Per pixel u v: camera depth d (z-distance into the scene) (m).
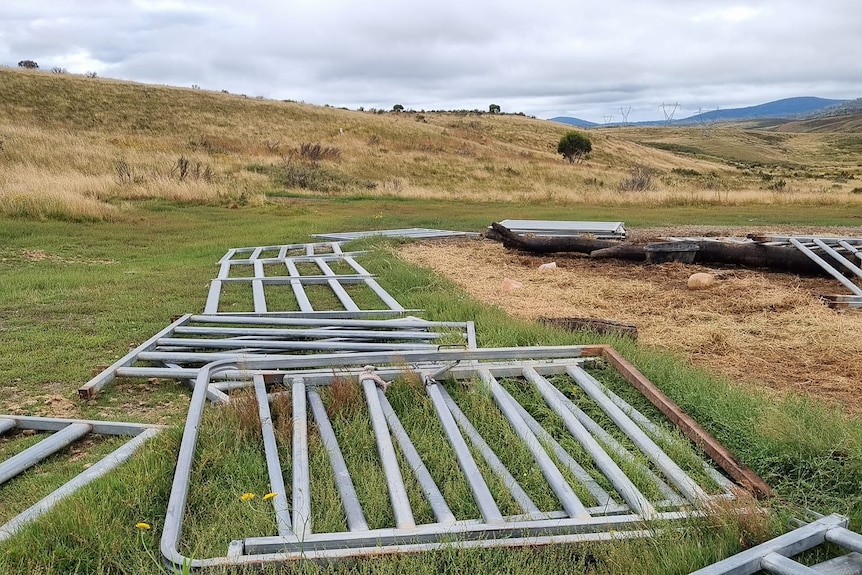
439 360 4.52
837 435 3.45
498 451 3.61
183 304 6.99
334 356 4.42
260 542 2.57
